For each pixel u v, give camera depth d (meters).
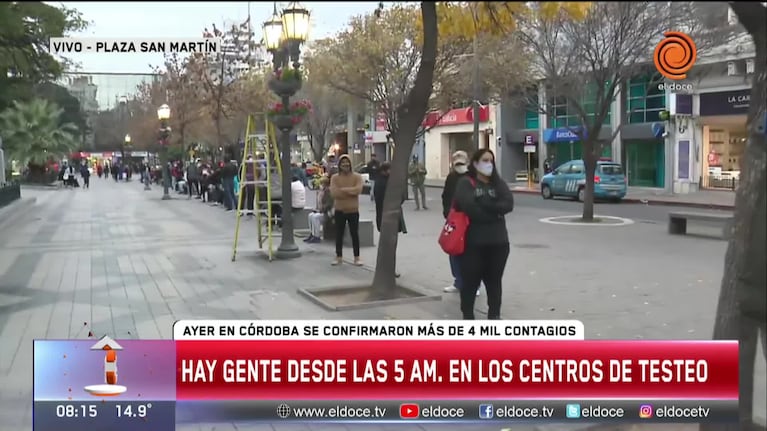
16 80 14.62
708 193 28.17
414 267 10.88
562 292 8.69
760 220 3.57
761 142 3.57
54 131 44.41
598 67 16.78
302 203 15.82
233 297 8.47
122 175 61.50
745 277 3.65
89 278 9.86
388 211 8.39
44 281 9.62
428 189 37.69
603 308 7.70
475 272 6.40
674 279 9.48
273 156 13.74
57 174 47.59
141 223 18.30
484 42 20.41
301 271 10.40
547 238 14.64
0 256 12.11
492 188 6.31
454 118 44.91
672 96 28.14
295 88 11.35
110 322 7.18
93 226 17.58
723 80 25.20
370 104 28.81
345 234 13.16
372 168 12.11
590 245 13.42
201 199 28.94
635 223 17.97
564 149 37.88
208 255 12.15
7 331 6.81
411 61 23.14
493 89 24.78
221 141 35.62
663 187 31.45
